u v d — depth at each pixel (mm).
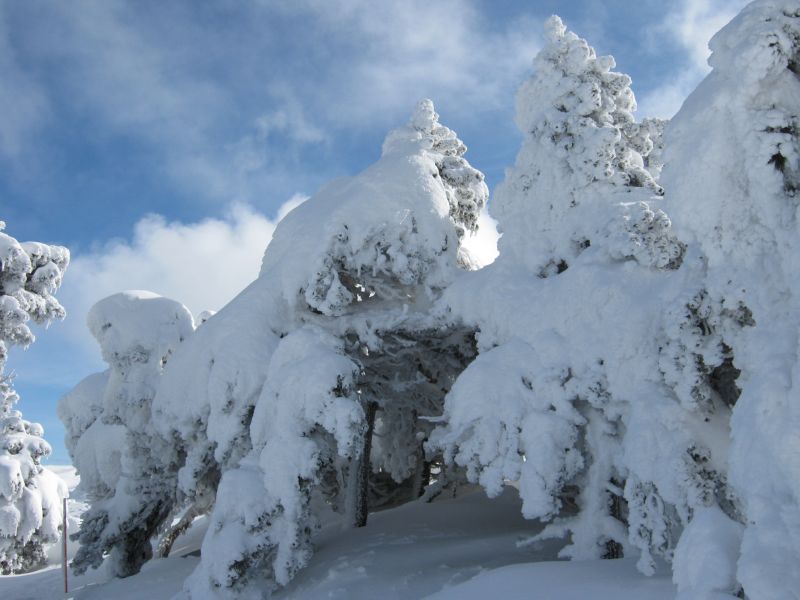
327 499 25750
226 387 18375
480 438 14969
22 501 32844
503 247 19016
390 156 22344
